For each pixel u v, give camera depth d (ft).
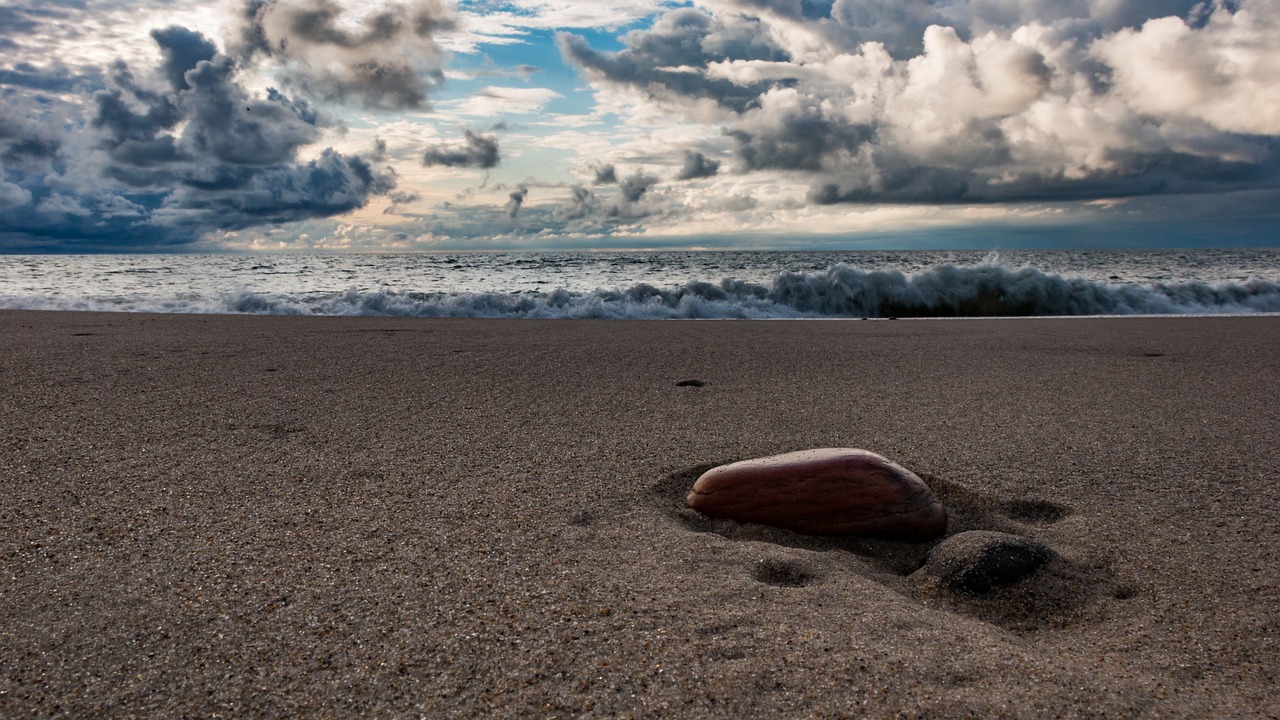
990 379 14.97
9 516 7.13
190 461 8.96
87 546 6.49
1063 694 4.47
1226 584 6.03
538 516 7.37
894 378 15.06
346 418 11.26
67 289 48.75
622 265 92.94
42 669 4.67
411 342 20.04
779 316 34.47
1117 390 13.83
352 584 5.84
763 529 7.41
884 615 5.40
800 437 10.39
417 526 7.06
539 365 16.37
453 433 10.45
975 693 4.45
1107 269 80.28
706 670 4.67
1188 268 82.38
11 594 5.61
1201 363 17.15
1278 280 40.29
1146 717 4.28
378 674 4.65
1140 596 5.90
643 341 20.86
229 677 4.61
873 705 4.33
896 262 111.24
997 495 8.13
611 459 9.30
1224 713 4.35
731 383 14.44
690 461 9.23
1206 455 9.49
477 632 5.14
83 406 11.76
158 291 47.19
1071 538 6.97
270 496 7.80
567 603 5.55
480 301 33.73
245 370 15.30
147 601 5.52
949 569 6.29
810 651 4.88
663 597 5.65
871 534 7.24
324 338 20.77
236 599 5.57
